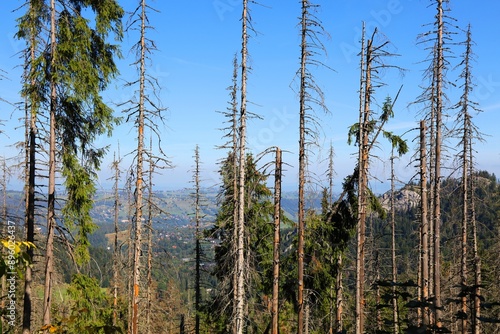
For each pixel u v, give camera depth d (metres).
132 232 14.29
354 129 15.38
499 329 15.02
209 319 21.67
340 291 17.81
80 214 13.13
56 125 12.62
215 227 20.58
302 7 14.34
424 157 15.35
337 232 16.97
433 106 16.05
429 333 6.14
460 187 18.81
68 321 4.96
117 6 12.34
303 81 14.63
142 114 13.30
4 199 17.08
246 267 16.58
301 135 14.86
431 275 19.72
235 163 18.56
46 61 11.77
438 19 15.35
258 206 19.73
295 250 17.52
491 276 21.03
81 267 14.23
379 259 22.28
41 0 11.70
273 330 16.11
